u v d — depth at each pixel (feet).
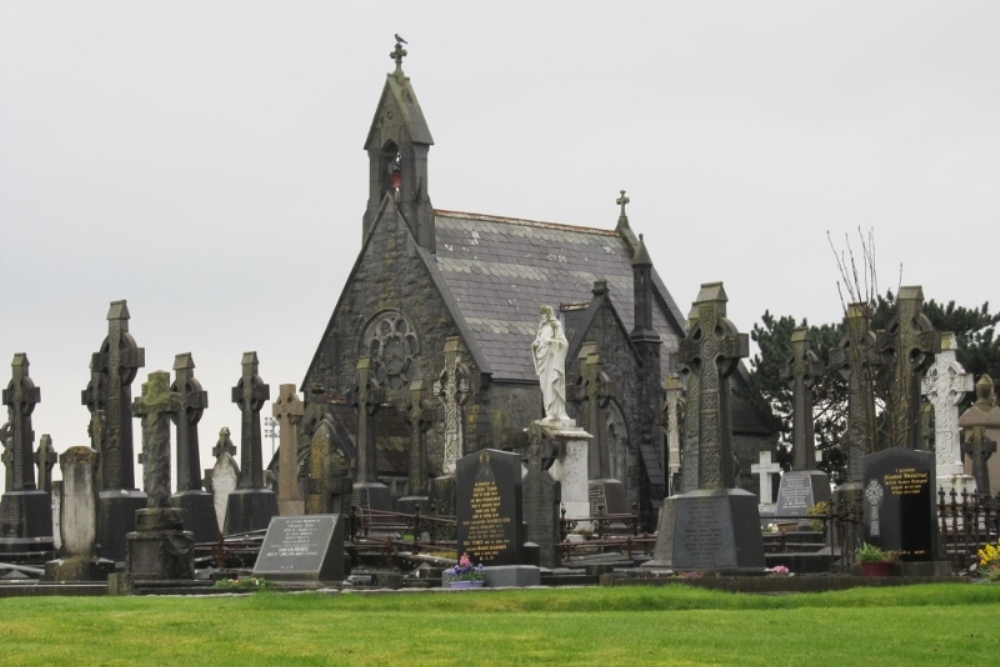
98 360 221.05
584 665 99.19
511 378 349.61
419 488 288.10
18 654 104.88
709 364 168.45
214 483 287.28
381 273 365.40
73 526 192.75
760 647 105.60
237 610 130.93
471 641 109.09
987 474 257.34
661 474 367.04
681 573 162.09
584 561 199.11
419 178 364.79
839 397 356.59
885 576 153.99
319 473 199.72
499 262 373.40
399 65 373.81
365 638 111.24
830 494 232.94
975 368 364.17
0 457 267.18
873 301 226.79
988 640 107.65
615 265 397.60
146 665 100.63
